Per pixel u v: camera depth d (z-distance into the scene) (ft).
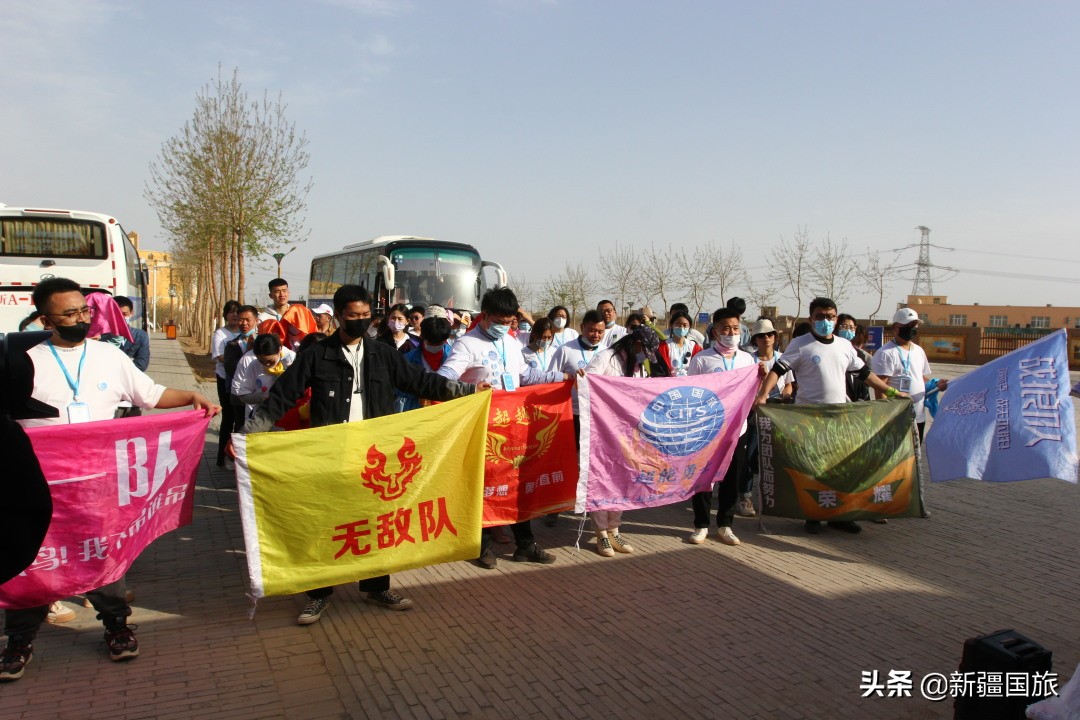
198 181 75.46
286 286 27.89
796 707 12.75
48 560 12.78
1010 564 19.94
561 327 27.66
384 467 15.38
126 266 47.70
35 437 12.56
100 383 13.70
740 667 14.08
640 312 28.12
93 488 13.04
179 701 12.59
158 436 13.91
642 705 12.73
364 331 15.79
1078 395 17.56
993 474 19.43
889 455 21.97
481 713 12.41
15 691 12.80
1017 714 10.77
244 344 27.61
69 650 14.37
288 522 14.80
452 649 14.67
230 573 18.58
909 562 20.04
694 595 17.57
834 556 20.51
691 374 22.49
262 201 74.90
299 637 15.12
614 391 19.90
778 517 22.39
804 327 26.12
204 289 109.19
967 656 11.33
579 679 13.55
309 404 16.07
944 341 125.39
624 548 20.68
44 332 13.50
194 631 15.30
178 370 68.95
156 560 19.43
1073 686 9.68
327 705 12.56
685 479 20.80
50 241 44.27
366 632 15.39
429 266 60.54
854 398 25.59
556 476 19.84
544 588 17.97
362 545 15.33
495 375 19.58
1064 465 18.72
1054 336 19.62
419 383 16.57
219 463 30.17
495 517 19.07
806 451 21.77
